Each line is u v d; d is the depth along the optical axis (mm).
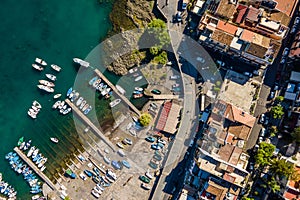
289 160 90000
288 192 86500
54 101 101750
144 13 98188
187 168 96688
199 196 91250
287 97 92250
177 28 96562
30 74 102125
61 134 102312
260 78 94438
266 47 86688
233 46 88875
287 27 87500
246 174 89750
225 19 89438
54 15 101750
